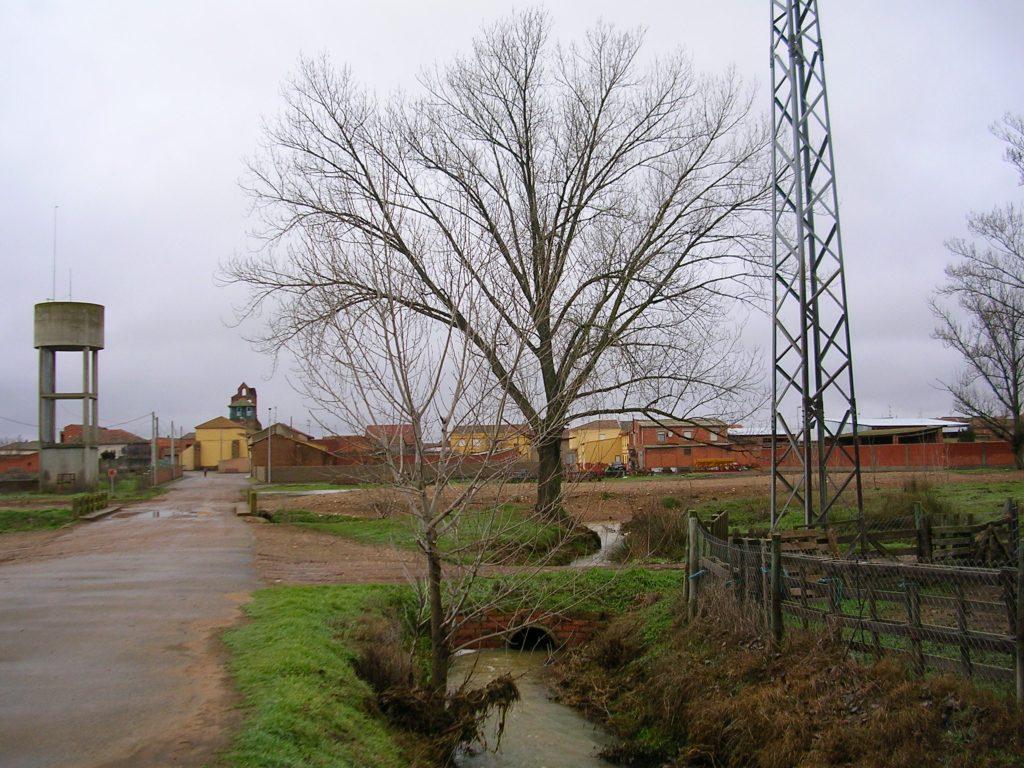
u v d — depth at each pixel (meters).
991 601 7.58
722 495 37.97
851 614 9.65
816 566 9.72
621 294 23.42
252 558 19.12
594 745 11.02
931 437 65.19
